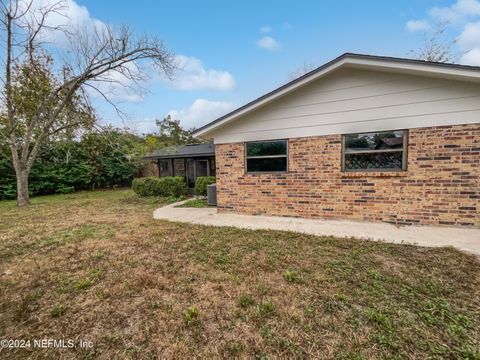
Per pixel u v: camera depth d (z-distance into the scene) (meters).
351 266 3.20
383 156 5.13
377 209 5.23
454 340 1.87
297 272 3.07
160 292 2.71
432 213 4.80
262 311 2.28
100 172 17.33
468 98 4.41
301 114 5.79
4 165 13.23
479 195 4.46
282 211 6.20
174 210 8.02
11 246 4.55
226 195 6.90
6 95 9.98
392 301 2.39
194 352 1.83
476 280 2.76
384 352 1.76
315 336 1.95
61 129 11.14
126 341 1.99
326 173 5.64
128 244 4.44
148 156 14.49
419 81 4.71
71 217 7.25
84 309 2.46
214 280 2.93
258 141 6.33
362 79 5.15
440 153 4.66
